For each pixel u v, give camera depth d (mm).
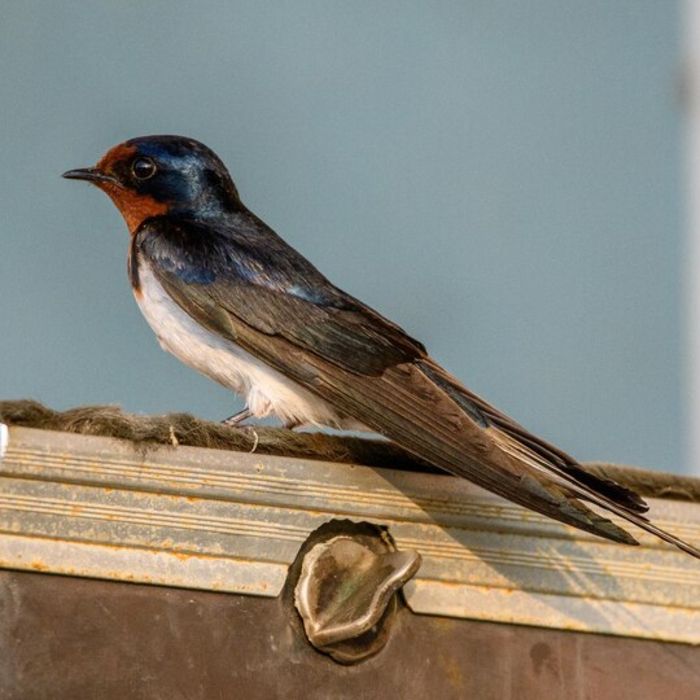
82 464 2875
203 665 2873
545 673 2889
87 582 2873
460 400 2924
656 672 2893
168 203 2982
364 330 2939
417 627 2887
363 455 2893
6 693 2865
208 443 2883
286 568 2879
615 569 2895
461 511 2891
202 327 2955
